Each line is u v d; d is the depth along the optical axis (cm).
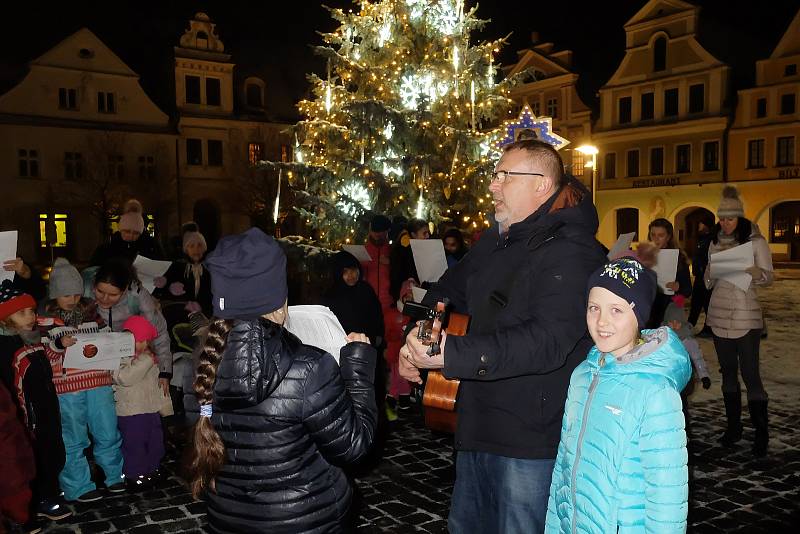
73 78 3148
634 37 3241
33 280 548
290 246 1176
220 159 3481
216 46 3466
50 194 3055
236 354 190
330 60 1212
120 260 479
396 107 1141
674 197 3164
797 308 1505
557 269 230
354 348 229
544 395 239
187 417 212
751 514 421
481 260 277
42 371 423
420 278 618
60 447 431
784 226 2984
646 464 202
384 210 1155
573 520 216
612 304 213
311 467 200
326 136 1215
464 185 1194
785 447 548
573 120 3416
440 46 1217
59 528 421
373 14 1220
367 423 214
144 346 475
